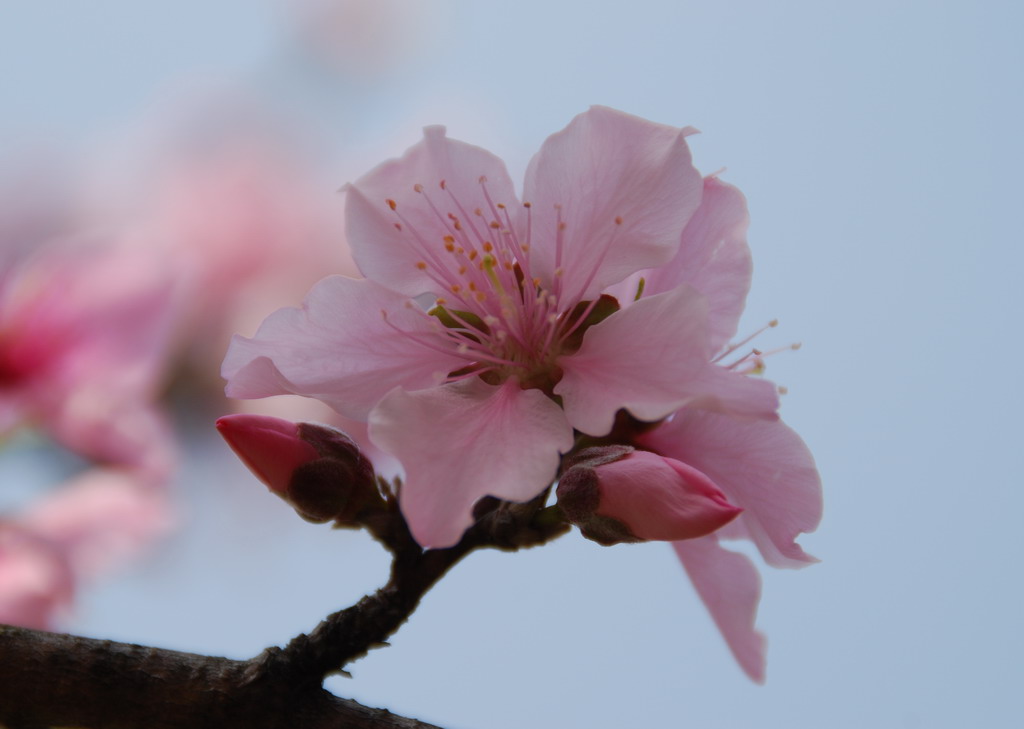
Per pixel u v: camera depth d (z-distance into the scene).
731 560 0.37
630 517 0.35
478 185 0.37
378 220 0.37
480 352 0.37
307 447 0.36
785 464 0.37
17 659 0.36
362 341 0.36
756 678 0.37
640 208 0.36
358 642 0.36
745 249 0.37
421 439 0.36
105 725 0.36
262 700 0.36
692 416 0.37
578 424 0.36
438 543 0.35
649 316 0.36
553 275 0.37
